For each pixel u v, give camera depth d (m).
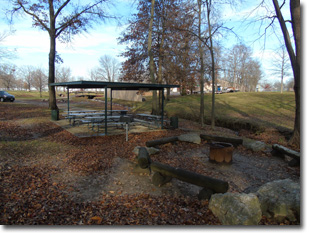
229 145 6.58
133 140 8.51
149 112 19.14
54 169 5.40
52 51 16.23
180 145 8.19
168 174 4.52
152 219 3.41
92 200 4.00
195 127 12.24
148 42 14.67
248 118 14.13
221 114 16.16
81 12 15.80
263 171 5.85
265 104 19.12
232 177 5.39
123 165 5.95
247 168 6.06
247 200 3.29
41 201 3.78
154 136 9.27
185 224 3.28
